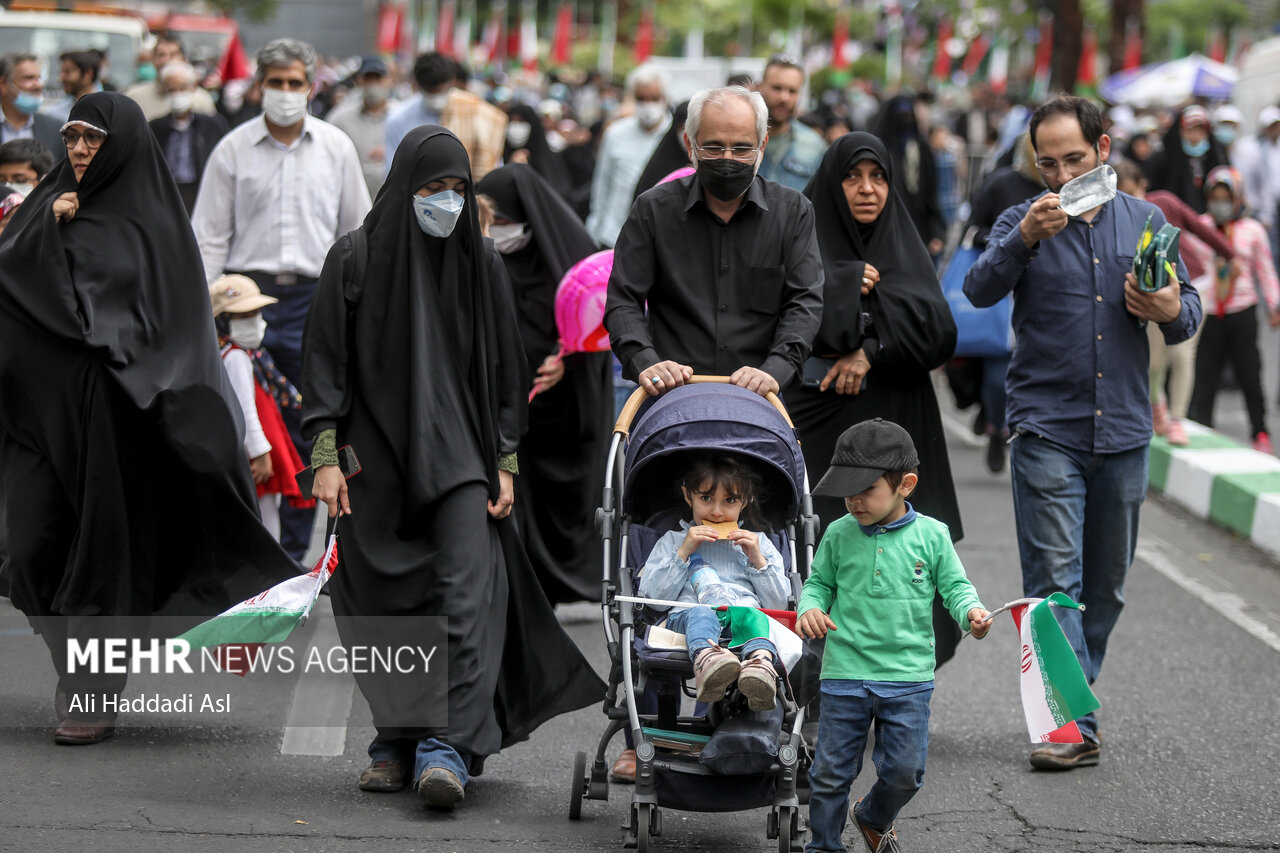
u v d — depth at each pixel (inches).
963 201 3009.4
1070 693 601.3
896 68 6097.4
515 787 756.0
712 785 644.1
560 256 1016.2
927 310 837.8
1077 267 802.2
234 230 1063.0
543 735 842.8
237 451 805.9
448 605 700.0
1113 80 4116.6
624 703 666.2
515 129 1865.2
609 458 699.4
